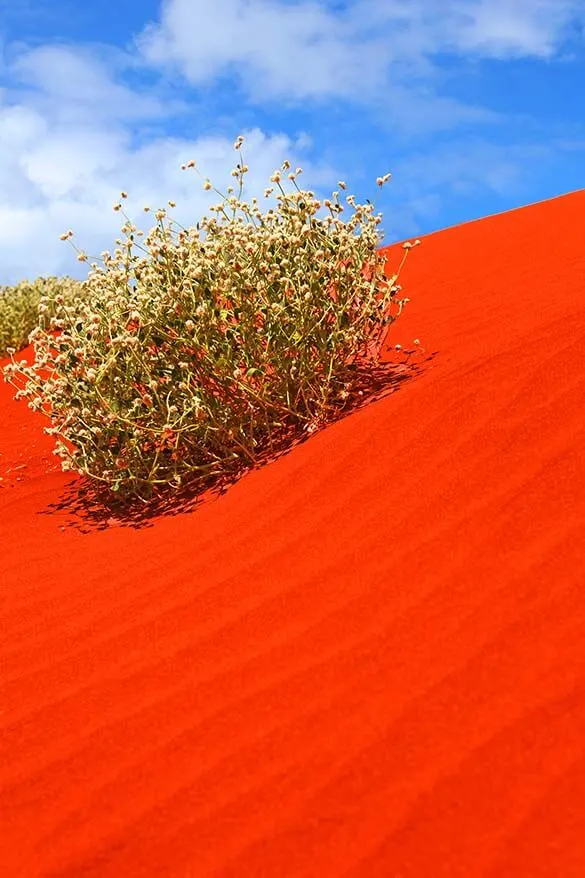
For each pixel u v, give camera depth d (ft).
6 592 10.09
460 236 27.78
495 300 16.39
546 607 6.23
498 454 8.67
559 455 8.20
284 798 5.26
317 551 8.37
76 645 8.10
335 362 12.76
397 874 4.53
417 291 20.21
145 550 10.39
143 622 8.15
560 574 6.54
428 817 4.83
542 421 8.93
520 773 4.95
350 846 4.79
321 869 4.69
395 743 5.45
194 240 12.42
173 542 10.28
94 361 12.80
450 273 21.40
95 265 13.37
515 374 10.23
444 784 5.01
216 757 5.83
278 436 12.80
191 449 13.01
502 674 5.73
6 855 5.39
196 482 12.80
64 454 13.19
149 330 12.27
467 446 9.08
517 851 4.48
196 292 12.03
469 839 4.63
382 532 8.20
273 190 13.43
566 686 5.45
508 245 22.84
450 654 6.09
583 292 14.03
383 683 6.05
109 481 12.94
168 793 5.60
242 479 11.74
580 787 4.75
